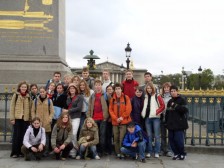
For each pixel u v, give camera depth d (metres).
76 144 9.92
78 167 8.77
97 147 10.36
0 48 13.66
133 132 9.74
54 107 10.22
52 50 13.77
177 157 9.92
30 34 13.72
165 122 10.10
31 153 9.68
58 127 9.68
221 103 11.54
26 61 13.62
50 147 10.16
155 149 10.21
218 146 11.02
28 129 9.58
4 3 13.73
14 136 9.90
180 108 9.82
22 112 9.90
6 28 13.69
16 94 10.02
